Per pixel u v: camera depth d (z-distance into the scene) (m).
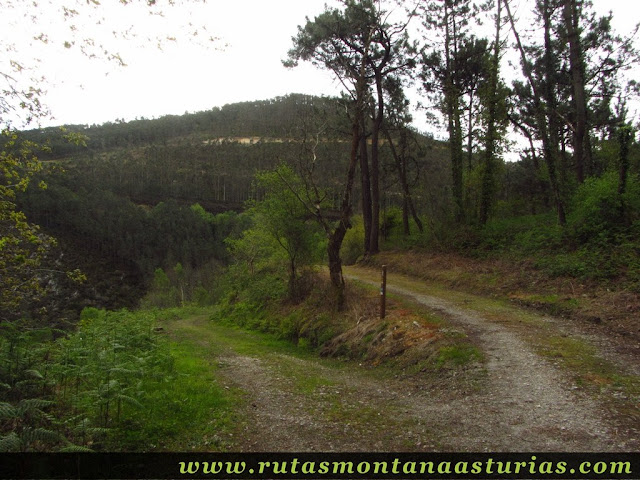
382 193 32.38
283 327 14.95
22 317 6.92
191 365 9.68
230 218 85.94
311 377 8.66
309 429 5.49
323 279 16.73
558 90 22.20
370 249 25.97
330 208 16.78
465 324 10.19
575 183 18.23
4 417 4.08
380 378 8.44
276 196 16.38
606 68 20.88
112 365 5.95
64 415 5.34
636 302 9.40
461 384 6.88
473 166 23.48
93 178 89.00
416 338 9.64
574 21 18.02
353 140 14.76
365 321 12.05
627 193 13.25
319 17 18.77
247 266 23.22
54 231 67.50
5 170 6.31
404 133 27.20
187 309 26.48
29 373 5.65
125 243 70.81
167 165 108.12
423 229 24.62
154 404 6.20
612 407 5.32
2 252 6.42
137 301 60.44
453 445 4.75
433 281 17.36
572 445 4.48
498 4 18.28
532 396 5.95
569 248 13.99
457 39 23.48
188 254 70.88
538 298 11.77
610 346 7.80
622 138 13.19
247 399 6.93
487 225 19.77
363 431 5.34
